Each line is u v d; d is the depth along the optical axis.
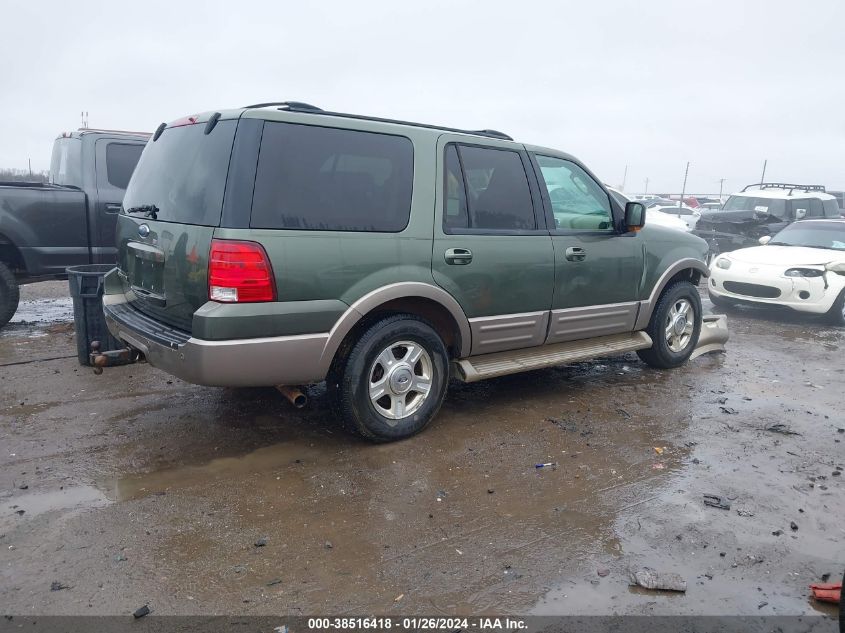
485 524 3.35
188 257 3.65
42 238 6.87
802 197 15.45
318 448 4.20
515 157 4.87
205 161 3.74
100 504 3.41
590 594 2.81
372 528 3.27
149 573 2.85
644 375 6.14
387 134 4.15
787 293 9.17
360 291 3.91
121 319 4.26
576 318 5.21
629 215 5.29
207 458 4.00
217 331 3.49
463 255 4.36
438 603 2.72
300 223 3.71
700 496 3.73
